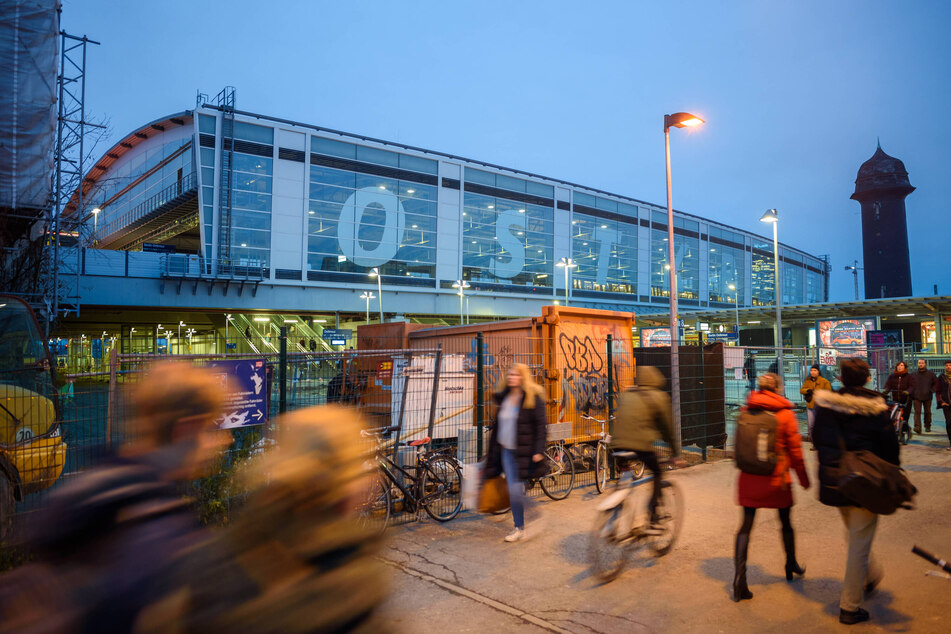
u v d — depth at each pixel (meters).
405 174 53.28
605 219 67.31
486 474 6.01
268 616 1.41
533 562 5.31
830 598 4.53
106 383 5.00
